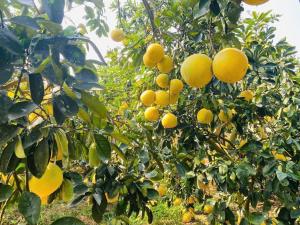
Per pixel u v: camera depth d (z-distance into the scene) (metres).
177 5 1.60
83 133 1.00
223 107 1.79
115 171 1.24
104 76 2.66
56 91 0.69
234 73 0.88
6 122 0.64
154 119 1.73
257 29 2.24
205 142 2.00
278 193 1.57
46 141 0.67
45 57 0.62
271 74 2.03
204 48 1.64
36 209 0.57
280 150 1.76
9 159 0.65
